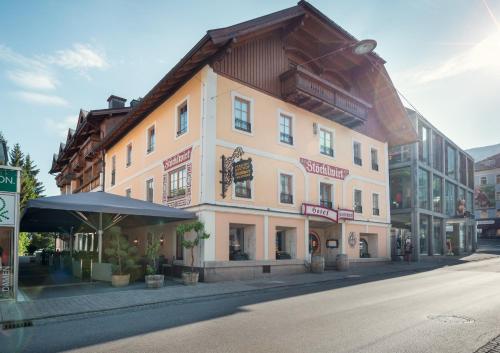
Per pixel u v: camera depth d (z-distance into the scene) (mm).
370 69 22906
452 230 37594
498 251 41000
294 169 18875
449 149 37812
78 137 32750
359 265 21969
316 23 19062
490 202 58438
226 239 15578
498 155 59156
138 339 6551
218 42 14602
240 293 12195
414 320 7684
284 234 18781
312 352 5680
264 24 16312
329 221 20172
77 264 16344
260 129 17578
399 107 24453
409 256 26469
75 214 14641
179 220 16609
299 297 10938
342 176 21766
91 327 7566
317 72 21578
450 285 13227
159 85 17391
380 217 24516
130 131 23781
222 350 5828
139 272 14555
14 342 6559
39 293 11602
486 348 5840
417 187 29203
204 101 15891
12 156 50562
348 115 21031
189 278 13742
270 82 18375
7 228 10281
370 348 5848
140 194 21359
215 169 15633
